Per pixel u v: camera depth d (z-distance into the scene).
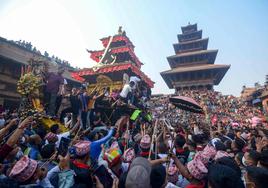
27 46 25.17
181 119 26.25
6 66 19.02
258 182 2.74
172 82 55.94
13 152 3.88
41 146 5.13
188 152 5.51
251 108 43.38
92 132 6.14
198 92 48.91
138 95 11.84
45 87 9.23
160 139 5.64
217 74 51.66
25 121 3.50
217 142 6.14
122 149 5.96
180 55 57.59
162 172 3.11
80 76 18.70
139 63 22.56
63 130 8.14
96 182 3.34
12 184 2.54
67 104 13.52
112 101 10.81
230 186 2.36
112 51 20.09
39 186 2.77
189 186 3.23
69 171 3.23
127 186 2.43
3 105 18.53
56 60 27.16
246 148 6.83
